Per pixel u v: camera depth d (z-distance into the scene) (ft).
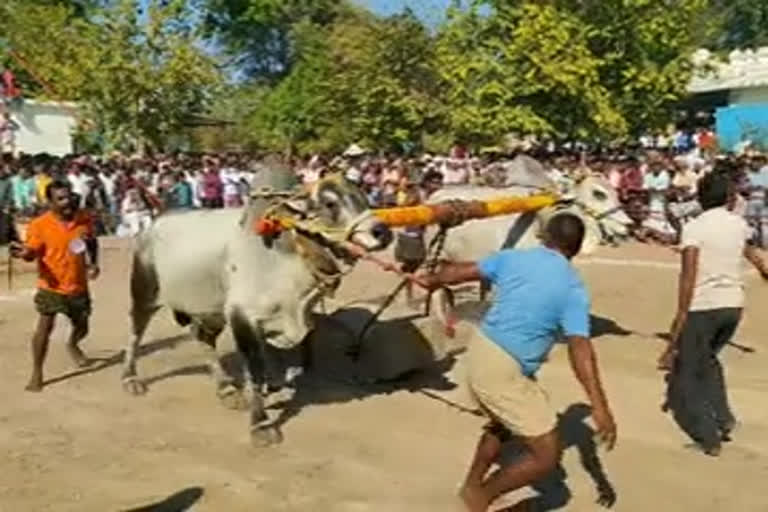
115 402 32.35
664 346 38.32
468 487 22.18
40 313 33.86
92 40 111.65
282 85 159.74
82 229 34.55
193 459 27.09
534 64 84.33
